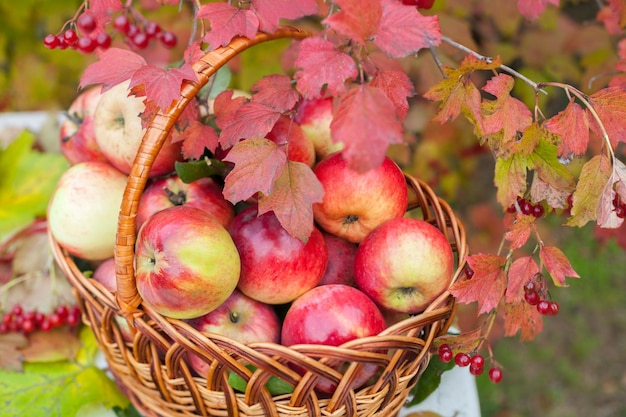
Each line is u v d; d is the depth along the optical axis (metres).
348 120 0.73
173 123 0.80
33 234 1.06
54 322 1.00
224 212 0.91
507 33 1.16
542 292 0.84
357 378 0.82
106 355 0.92
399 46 0.76
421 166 1.23
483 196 1.59
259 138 0.81
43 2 1.31
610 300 1.63
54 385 0.95
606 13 1.02
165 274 0.81
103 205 0.92
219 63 0.80
